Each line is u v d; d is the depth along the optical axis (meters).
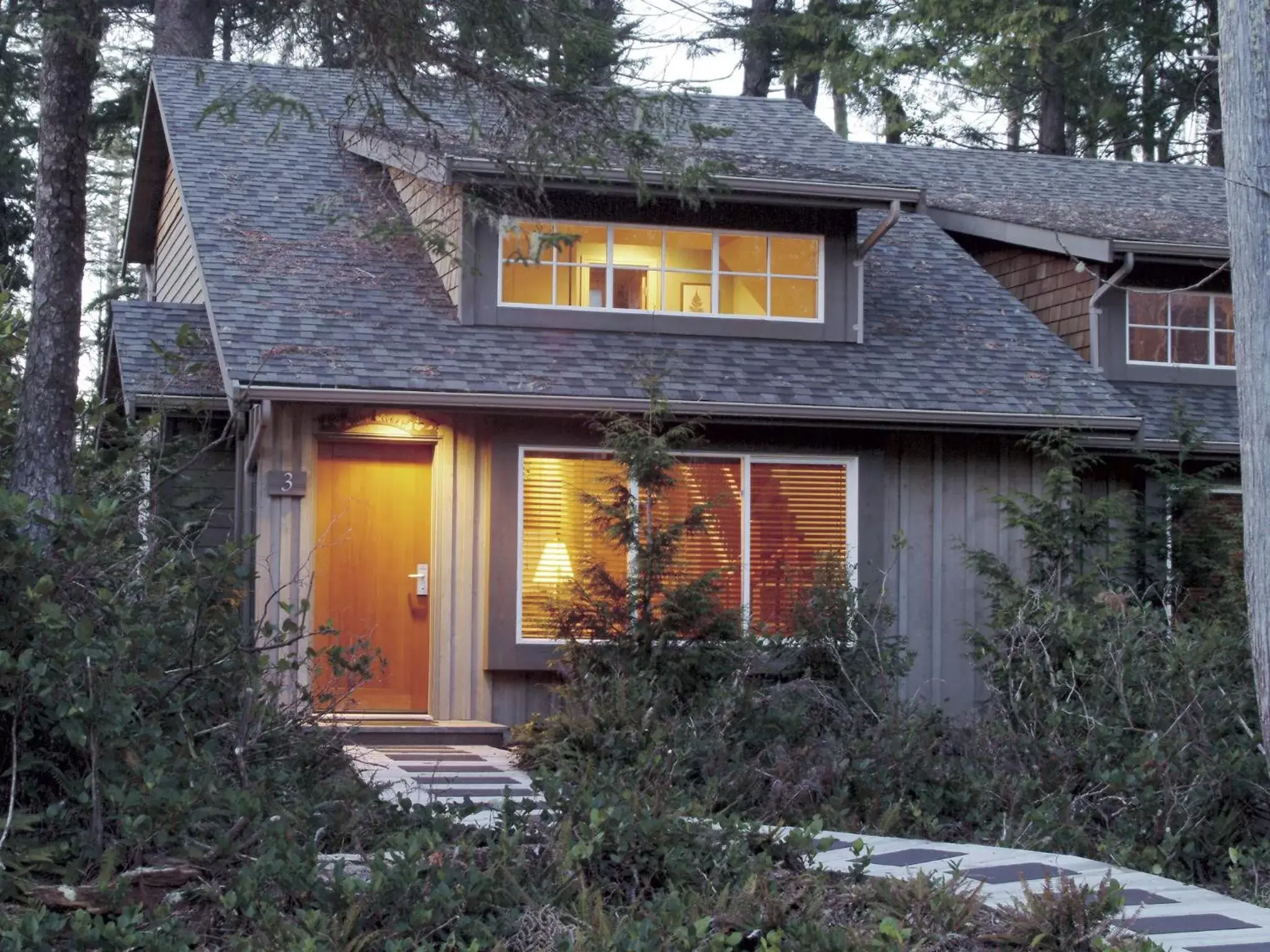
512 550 12.81
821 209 14.42
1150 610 11.20
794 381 13.41
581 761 9.70
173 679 6.90
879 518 13.58
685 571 13.13
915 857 7.29
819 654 11.70
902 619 13.63
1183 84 25.52
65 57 8.65
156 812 5.95
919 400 13.40
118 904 5.52
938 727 10.72
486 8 9.61
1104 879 5.85
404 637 12.91
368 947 5.35
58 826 6.13
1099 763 9.66
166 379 12.66
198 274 15.66
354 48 9.86
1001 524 13.94
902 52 25.00
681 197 11.20
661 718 10.26
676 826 6.39
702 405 12.62
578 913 5.66
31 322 8.48
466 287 13.55
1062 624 10.87
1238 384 9.67
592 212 13.89
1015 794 9.34
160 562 7.62
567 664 11.35
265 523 12.37
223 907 5.58
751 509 13.34
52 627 5.84
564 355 13.28
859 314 14.49
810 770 9.41
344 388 11.96
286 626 7.52
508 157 10.98
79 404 9.00
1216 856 9.08
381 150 15.46
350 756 8.21
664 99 10.56
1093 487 14.75
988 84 24.95
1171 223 17.23
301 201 15.48
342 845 6.79
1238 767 9.44
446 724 12.61
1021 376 14.30
